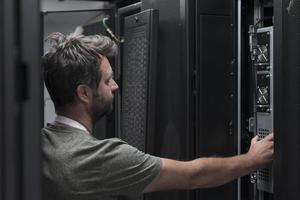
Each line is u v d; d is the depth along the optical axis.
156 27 1.53
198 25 1.41
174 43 1.48
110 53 1.27
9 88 0.49
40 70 0.52
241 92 1.49
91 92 1.21
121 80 1.87
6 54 0.49
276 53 1.09
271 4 1.39
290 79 1.06
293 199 1.06
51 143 1.15
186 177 1.20
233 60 1.46
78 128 1.19
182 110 1.44
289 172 1.07
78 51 1.18
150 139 1.54
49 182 1.10
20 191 0.51
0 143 0.49
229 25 1.45
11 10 0.49
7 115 0.49
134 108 1.67
